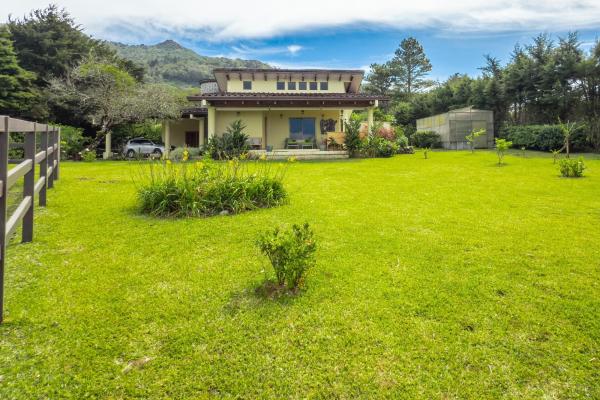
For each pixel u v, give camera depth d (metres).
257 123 18.62
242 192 6.06
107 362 2.17
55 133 8.41
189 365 2.15
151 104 18.75
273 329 2.51
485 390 1.95
